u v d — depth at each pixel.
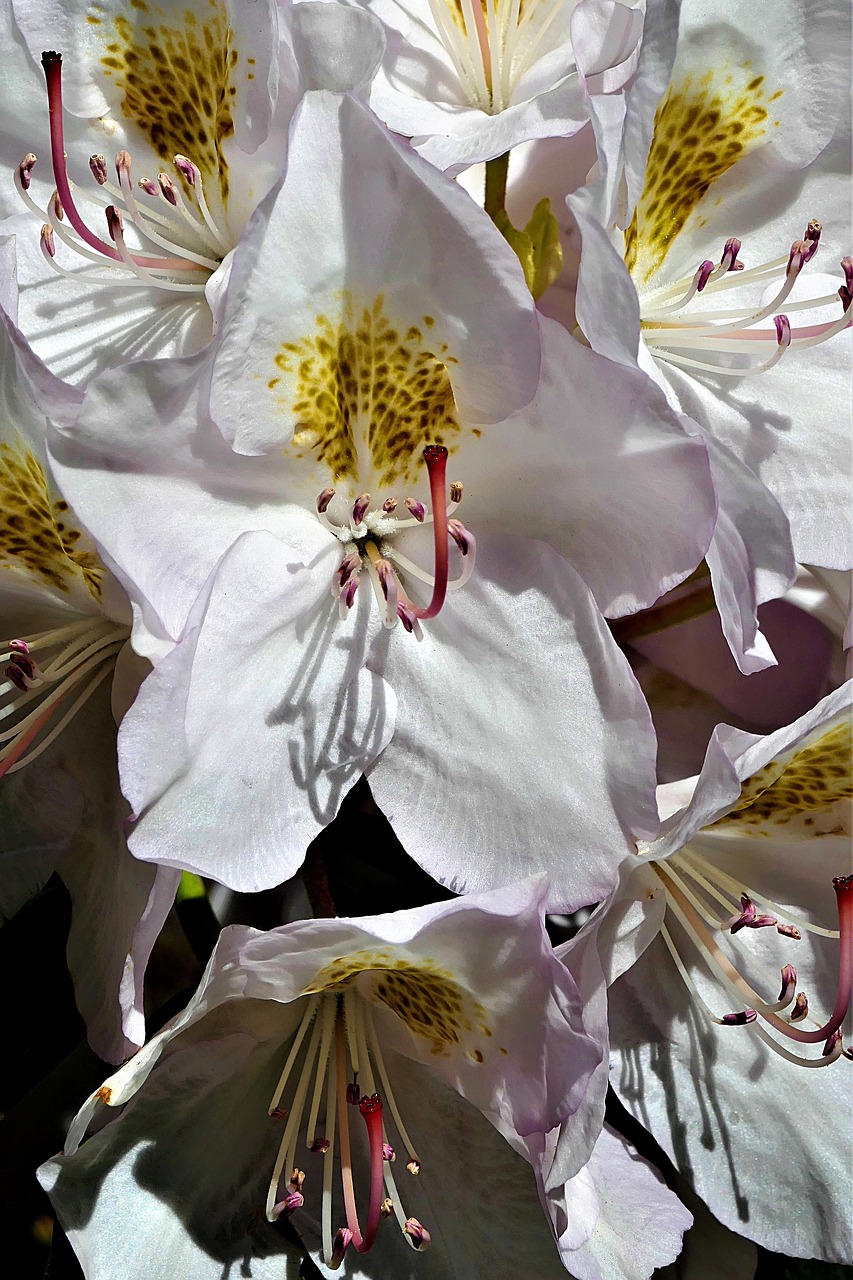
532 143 0.35
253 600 0.30
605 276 0.28
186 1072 0.32
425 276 0.29
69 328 0.33
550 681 0.30
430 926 0.29
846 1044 0.34
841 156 0.34
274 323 0.29
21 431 0.30
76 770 0.33
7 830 0.34
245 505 0.30
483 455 0.31
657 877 0.32
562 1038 0.29
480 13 0.33
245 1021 0.32
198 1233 0.31
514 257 0.29
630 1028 0.34
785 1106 0.33
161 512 0.29
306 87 0.30
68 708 0.33
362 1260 0.32
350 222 0.29
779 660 0.37
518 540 0.31
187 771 0.29
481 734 0.31
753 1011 0.32
